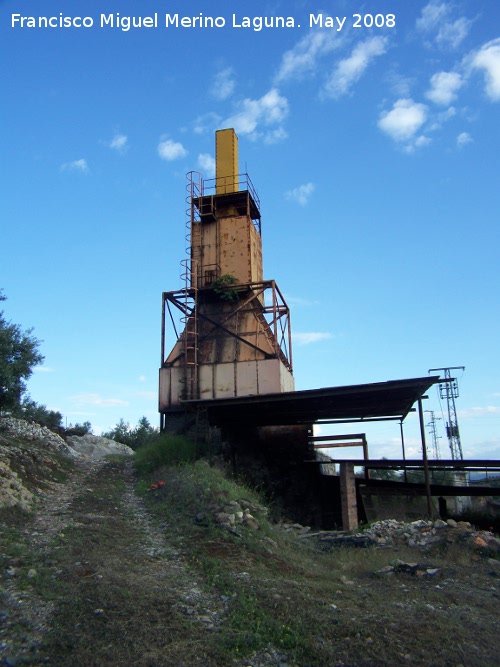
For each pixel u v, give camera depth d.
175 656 6.78
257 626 7.68
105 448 30.92
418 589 10.23
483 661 6.93
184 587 9.20
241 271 29.44
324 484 24.70
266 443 26.73
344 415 25.23
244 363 26.80
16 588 8.33
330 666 6.77
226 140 33.59
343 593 9.62
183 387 26.97
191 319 28.22
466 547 13.50
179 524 13.38
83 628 7.23
